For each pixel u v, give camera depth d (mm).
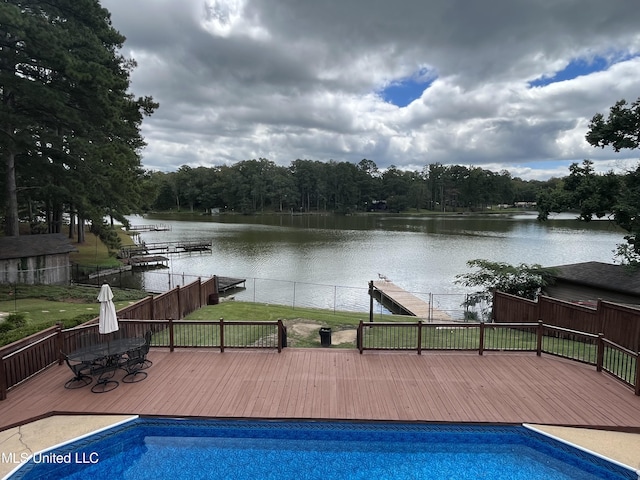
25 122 18656
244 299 22141
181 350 9422
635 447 5777
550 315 12398
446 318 17156
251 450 6113
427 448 6203
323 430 6430
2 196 24672
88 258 32188
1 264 21047
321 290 24328
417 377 7973
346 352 9336
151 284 26125
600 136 16969
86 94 19750
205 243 44344
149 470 5641
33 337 8070
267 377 7973
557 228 64750
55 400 6973
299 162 133500
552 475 5555
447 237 52344
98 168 21734
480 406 6809
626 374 7887
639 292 13586
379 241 48500
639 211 15141
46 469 5547
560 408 6742
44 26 17578
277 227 71000
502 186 124625
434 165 134125
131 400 6992
